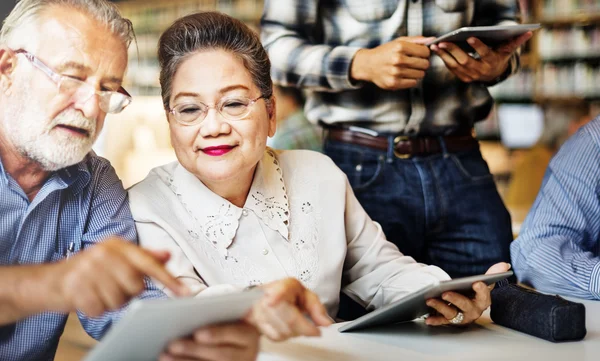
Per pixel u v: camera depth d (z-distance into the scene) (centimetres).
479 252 233
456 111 233
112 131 455
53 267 99
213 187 162
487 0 239
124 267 98
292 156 183
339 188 181
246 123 154
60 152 140
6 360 145
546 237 201
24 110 137
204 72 152
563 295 188
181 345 109
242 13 508
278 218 167
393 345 135
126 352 99
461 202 232
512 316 146
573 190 205
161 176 168
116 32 143
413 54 208
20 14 137
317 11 232
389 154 227
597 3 593
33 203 142
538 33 602
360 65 217
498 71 220
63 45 137
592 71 598
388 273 181
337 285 173
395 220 227
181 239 156
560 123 598
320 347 133
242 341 111
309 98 239
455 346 135
